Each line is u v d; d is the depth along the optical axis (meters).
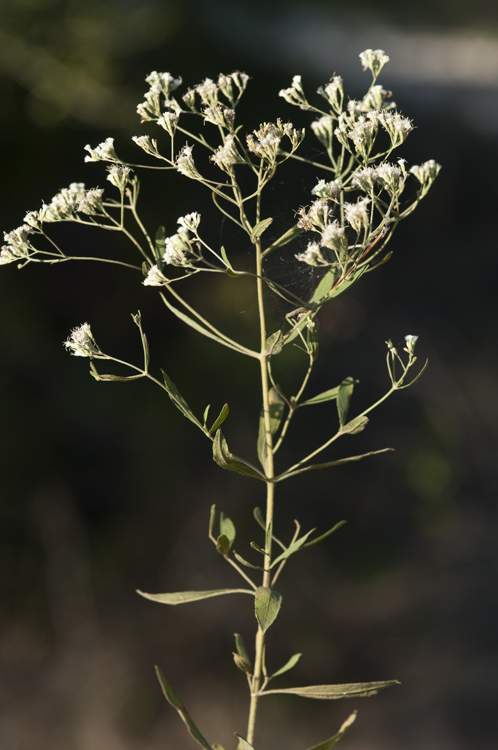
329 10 12.60
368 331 7.95
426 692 5.41
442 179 9.17
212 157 1.33
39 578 5.41
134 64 6.38
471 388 7.62
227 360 6.36
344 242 1.28
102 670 5.20
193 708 5.18
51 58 5.88
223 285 6.28
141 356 6.28
